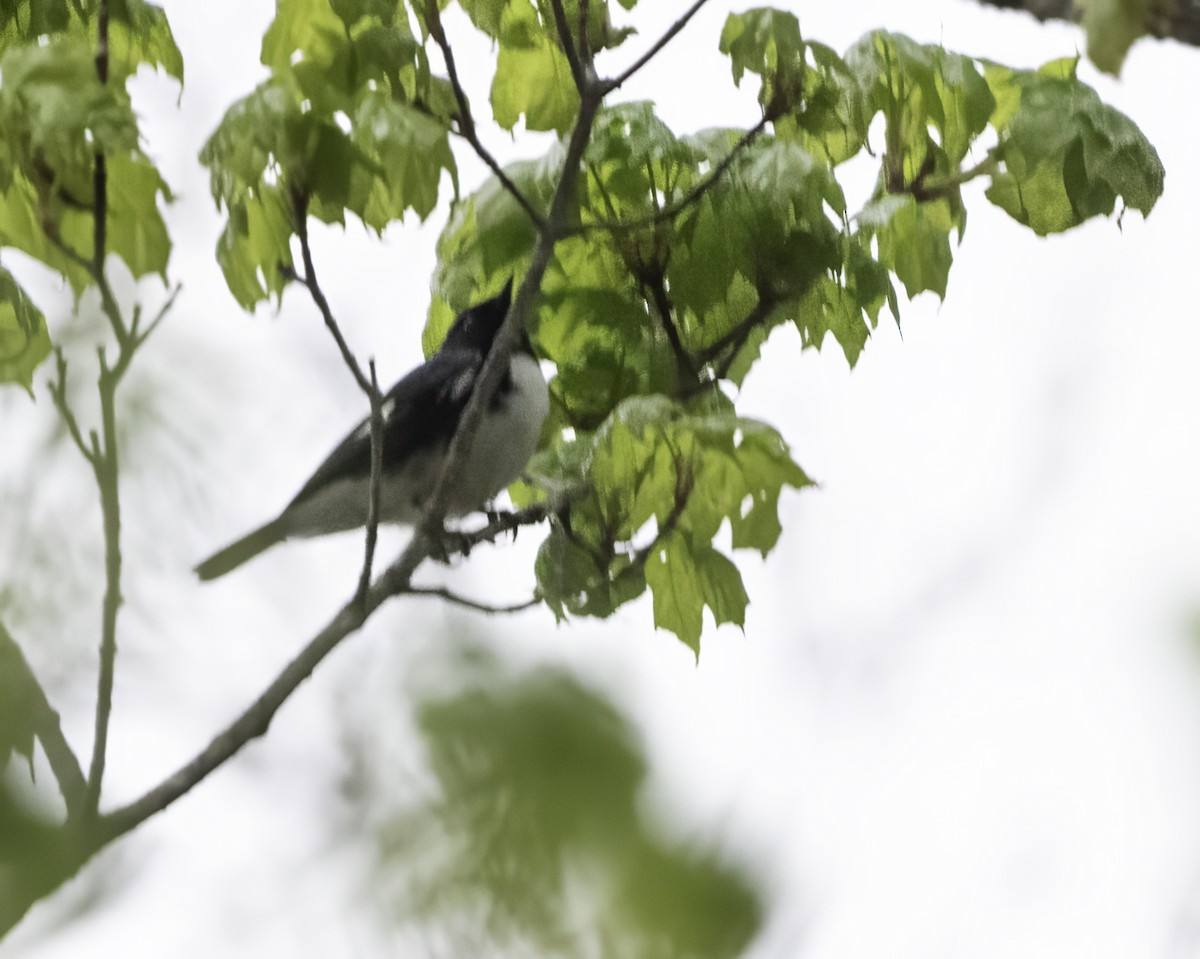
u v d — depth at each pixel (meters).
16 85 6.32
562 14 7.41
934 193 8.29
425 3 7.40
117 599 5.52
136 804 5.92
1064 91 8.09
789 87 7.82
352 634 6.88
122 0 8.22
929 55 8.10
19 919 4.43
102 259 6.23
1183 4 5.57
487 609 7.48
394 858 5.26
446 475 7.77
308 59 7.48
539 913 5.12
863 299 8.24
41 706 5.36
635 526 7.82
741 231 8.05
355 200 7.02
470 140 7.34
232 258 7.37
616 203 8.29
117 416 5.67
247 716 6.34
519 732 5.39
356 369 7.12
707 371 8.54
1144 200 8.09
